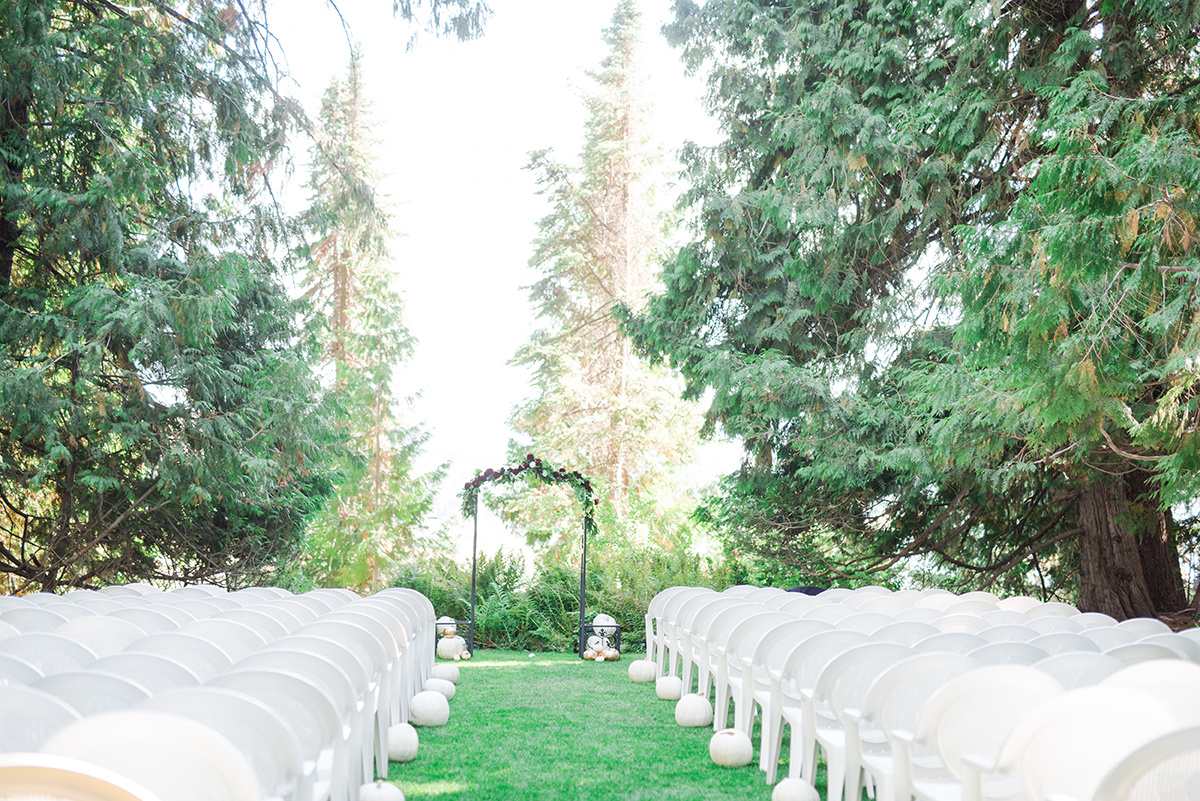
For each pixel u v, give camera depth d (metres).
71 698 3.06
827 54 12.13
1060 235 5.25
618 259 26.22
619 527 14.46
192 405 11.95
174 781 2.31
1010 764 2.78
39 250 11.44
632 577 13.09
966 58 10.13
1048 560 13.40
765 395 11.70
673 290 13.89
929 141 10.90
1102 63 8.98
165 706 2.76
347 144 15.13
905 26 11.71
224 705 2.78
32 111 11.16
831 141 11.34
